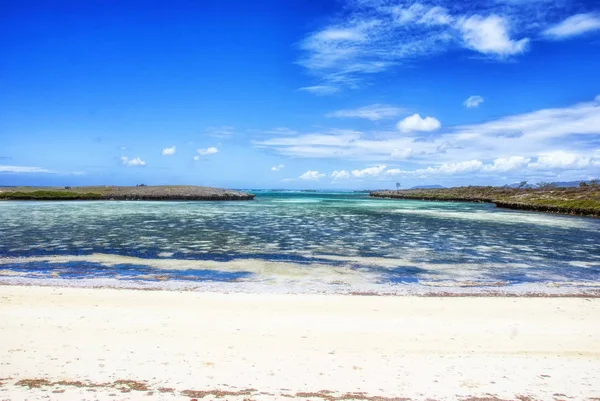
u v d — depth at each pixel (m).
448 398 7.38
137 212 51.12
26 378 7.92
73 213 48.22
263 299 13.71
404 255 22.61
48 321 11.30
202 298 13.73
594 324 11.70
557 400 7.37
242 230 32.97
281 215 49.66
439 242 27.64
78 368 8.44
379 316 12.16
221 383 7.84
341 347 9.87
